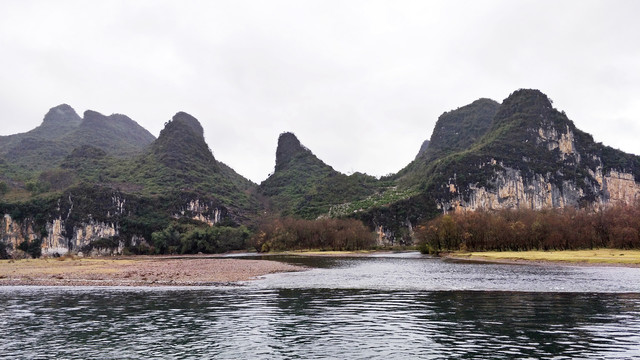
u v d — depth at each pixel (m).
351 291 39.03
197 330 23.08
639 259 79.06
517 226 129.25
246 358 17.89
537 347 18.98
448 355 17.95
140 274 58.19
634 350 18.36
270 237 197.38
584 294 35.50
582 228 127.81
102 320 25.98
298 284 45.47
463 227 138.75
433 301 32.38
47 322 25.53
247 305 31.22
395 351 18.64
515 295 35.16
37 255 191.25
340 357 17.88
